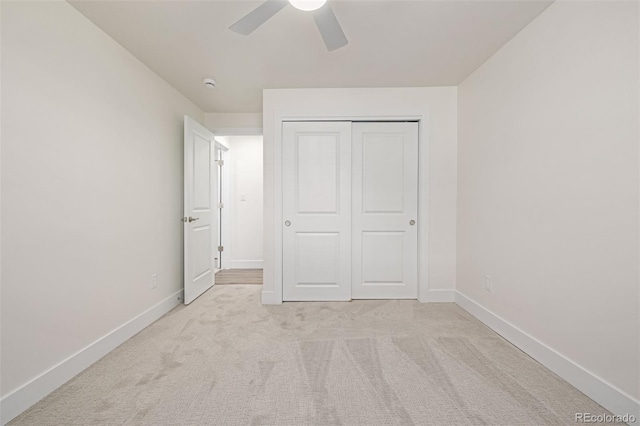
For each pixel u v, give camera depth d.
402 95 2.86
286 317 2.55
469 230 2.62
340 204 2.97
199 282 3.20
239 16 1.78
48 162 1.53
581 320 1.50
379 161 3.00
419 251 2.96
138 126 2.30
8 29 1.34
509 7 1.71
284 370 1.71
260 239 4.78
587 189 1.47
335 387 1.54
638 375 1.25
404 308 2.75
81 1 1.63
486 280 2.36
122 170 2.11
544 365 1.74
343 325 2.37
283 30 1.93
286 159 2.96
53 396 1.48
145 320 2.35
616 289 1.33
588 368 1.47
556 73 1.66
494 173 2.25
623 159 1.30
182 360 1.82
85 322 1.76
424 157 2.86
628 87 1.28
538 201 1.80
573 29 1.55
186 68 2.46
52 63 1.55
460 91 2.78
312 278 3.00
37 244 1.47
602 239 1.40
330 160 2.96
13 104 1.36
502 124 2.15
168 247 2.75
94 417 1.33
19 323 1.38
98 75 1.88
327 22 1.55
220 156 4.72
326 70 2.51
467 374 1.66
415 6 1.70
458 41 2.07
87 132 1.79
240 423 1.29
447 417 1.32
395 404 1.41
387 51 2.20
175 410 1.37
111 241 1.99
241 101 3.25
